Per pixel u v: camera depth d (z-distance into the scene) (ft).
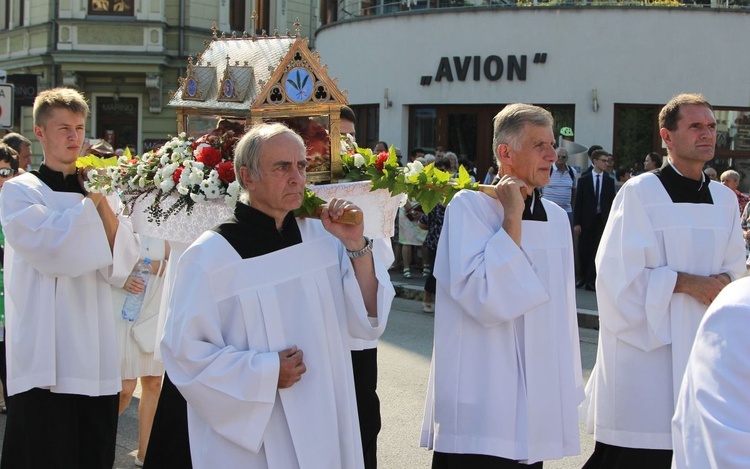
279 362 8.95
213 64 13.26
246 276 9.16
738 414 5.95
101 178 12.83
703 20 44.62
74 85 73.92
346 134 14.37
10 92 37.22
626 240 13.23
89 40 73.20
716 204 13.47
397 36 49.11
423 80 48.34
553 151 11.96
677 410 6.62
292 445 9.20
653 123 45.50
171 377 9.04
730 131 45.83
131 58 72.59
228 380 8.82
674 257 13.25
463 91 47.47
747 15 44.86
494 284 11.32
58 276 13.26
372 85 50.47
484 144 47.80
